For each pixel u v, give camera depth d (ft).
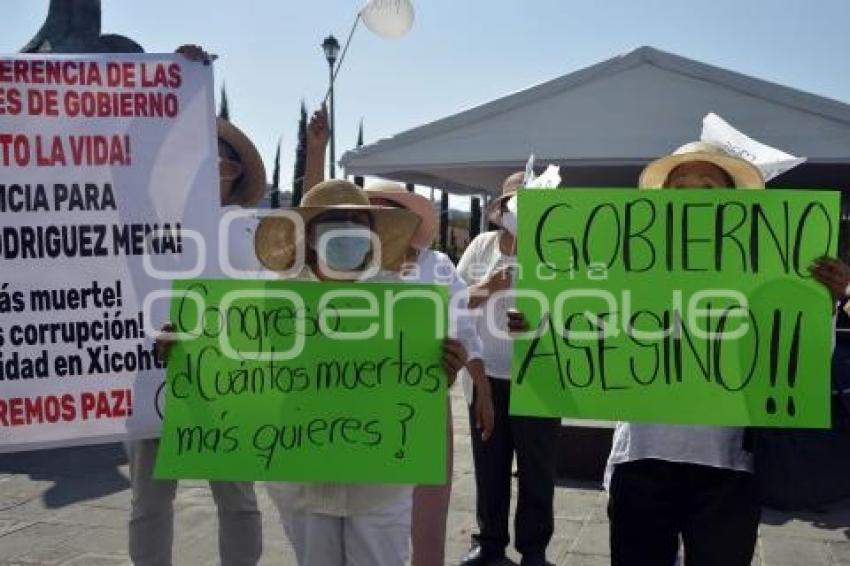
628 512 8.83
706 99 32.78
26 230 10.02
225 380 8.70
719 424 8.41
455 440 22.50
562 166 35.45
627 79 33.47
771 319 8.48
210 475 8.60
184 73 10.34
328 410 8.66
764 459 8.30
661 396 8.57
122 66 10.16
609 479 9.09
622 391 8.64
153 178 10.30
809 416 8.38
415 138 35.42
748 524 8.50
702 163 8.87
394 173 41.47
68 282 10.13
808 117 31.76
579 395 8.70
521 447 13.47
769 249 8.48
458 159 35.14
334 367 8.70
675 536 8.89
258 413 8.68
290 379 8.70
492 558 13.97
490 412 12.19
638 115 33.53
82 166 10.12
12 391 10.03
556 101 34.12
